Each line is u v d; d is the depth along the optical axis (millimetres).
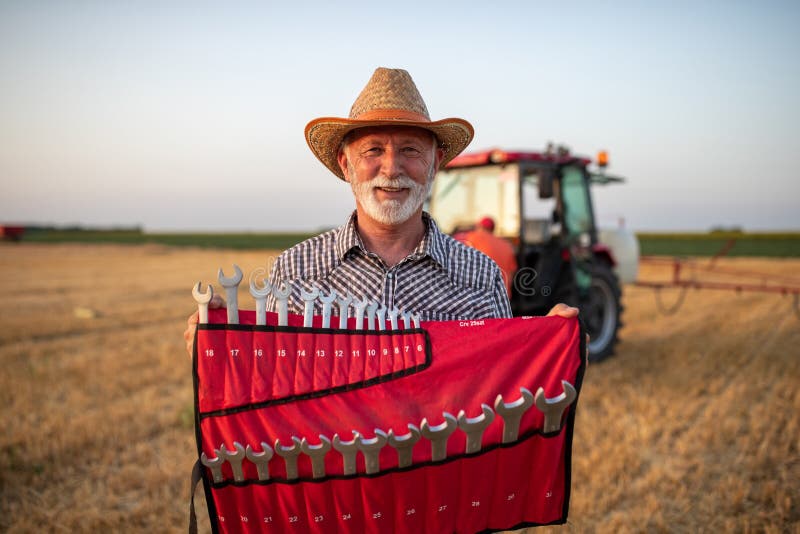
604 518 3652
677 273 10625
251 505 1764
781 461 4336
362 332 1821
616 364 7301
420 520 1810
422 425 1718
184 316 11188
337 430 1754
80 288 16203
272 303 2113
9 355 7742
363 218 2088
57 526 3537
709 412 5223
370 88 1946
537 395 1774
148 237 74750
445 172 7336
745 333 9328
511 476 1837
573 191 7492
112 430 5016
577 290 7000
